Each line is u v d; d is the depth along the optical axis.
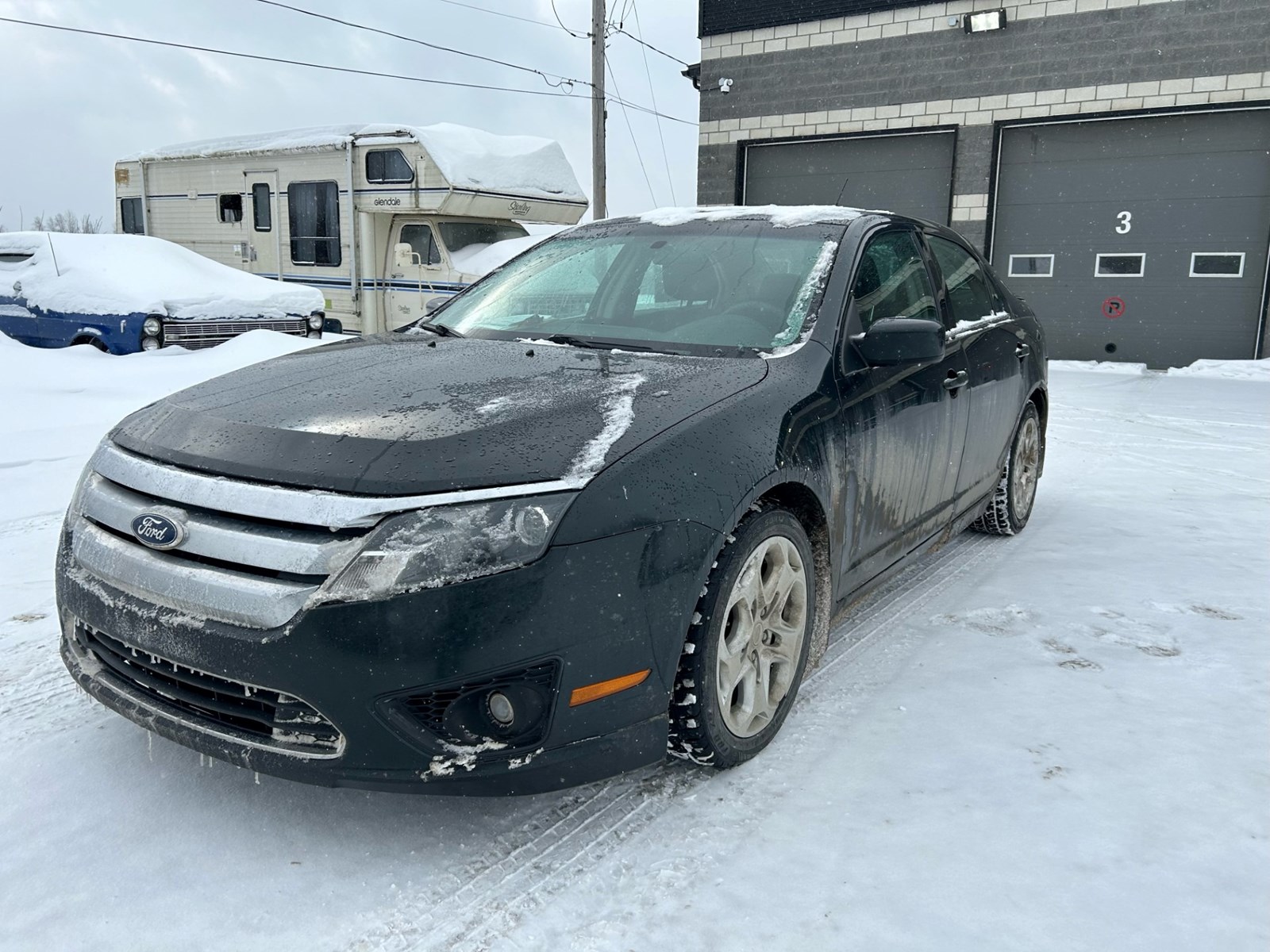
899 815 2.06
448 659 1.76
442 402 2.13
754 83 16.53
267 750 1.83
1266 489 5.42
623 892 1.81
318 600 1.75
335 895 1.79
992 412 3.78
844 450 2.53
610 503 1.89
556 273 3.28
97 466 2.19
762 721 2.30
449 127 11.83
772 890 1.81
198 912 1.73
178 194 14.47
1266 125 12.72
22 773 2.19
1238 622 3.21
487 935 1.69
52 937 1.66
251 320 9.44
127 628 1.94
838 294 2.79
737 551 2.11
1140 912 1.74
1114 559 3.99
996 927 1.70
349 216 12.16
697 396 2.25
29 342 9.47
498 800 2.13
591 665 1.87
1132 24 13.27
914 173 15.42
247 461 1.93
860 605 3.38
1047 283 14.55
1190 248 13.45
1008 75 14.24
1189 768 2.25
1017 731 2.43
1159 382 11.74
